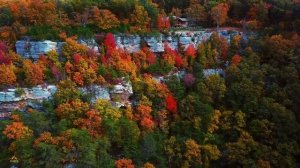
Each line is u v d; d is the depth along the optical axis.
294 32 149.38
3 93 116.06
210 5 168.38
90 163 104.81
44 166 102.69
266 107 126.94
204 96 131.62
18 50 131.50
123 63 130.12
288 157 119.00
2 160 105.75
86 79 123.25
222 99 133.38
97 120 113.50
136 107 125.94
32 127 109.44
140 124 121.31
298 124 125.31
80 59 125.50
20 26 134.25
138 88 128.12
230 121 127.19
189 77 135.88
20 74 123.00
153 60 139.62
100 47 136.38
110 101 123.56
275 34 153.50
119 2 148.12
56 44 131.88
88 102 118.62
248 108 128.00
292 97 130.75
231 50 149.75
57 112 114.44
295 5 157.88
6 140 108.12
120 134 115.06
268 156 118.50
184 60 142.38
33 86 119.88
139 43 143.62
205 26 166.88
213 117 126.06
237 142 120.31
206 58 145.38
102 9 146.50
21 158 103.75
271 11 160.12
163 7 177.88
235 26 163.50
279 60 142.88
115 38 140.12
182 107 127.50
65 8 143.75
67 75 124.12
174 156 117.69
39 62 125.81
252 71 137.50
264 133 122.56
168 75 137.25
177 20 168.00
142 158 113.19
